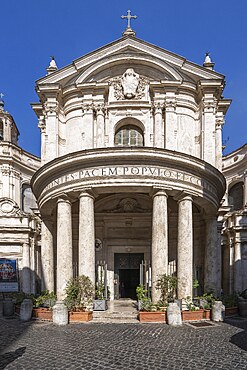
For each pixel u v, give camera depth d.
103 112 22.88
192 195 19.05
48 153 23.00
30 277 30.89
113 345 11.65
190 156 18.67
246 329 14.38
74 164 18.58
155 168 18.23
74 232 23.78
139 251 24.45
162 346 11.51
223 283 33.44
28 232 30.80
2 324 15.81
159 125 22.47
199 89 23.23
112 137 22.62
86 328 14.50
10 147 36.75
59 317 15.51
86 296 17.20
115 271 24.45
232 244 32.25
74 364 9.66
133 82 22.77
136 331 13.82
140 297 17.39
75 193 18.84
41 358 10.24
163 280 17.02
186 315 16.22
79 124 23.16
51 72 25.62
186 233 18.64
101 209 24.78
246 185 36.03
